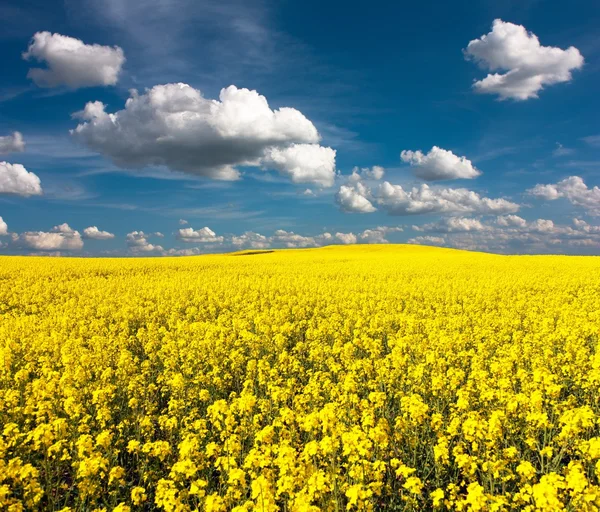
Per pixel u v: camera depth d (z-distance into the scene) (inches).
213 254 3334.2
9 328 627.2
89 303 875.4
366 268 1608.0
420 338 576.7
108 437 276.4
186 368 480.7
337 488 242.1
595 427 342.6
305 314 806.5
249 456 252.2
